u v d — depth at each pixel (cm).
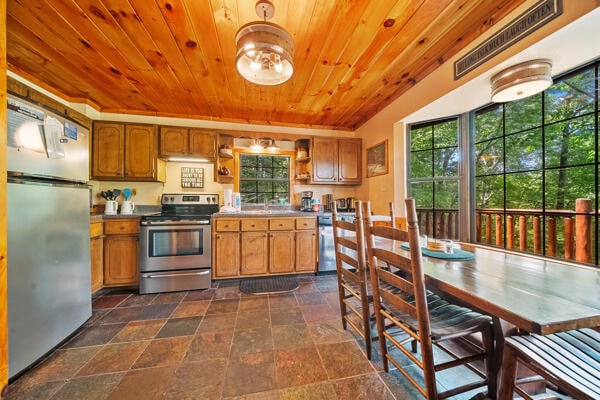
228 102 287
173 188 321
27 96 135
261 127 351
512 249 199
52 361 141
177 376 129
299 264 299
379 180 309
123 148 283
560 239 168
